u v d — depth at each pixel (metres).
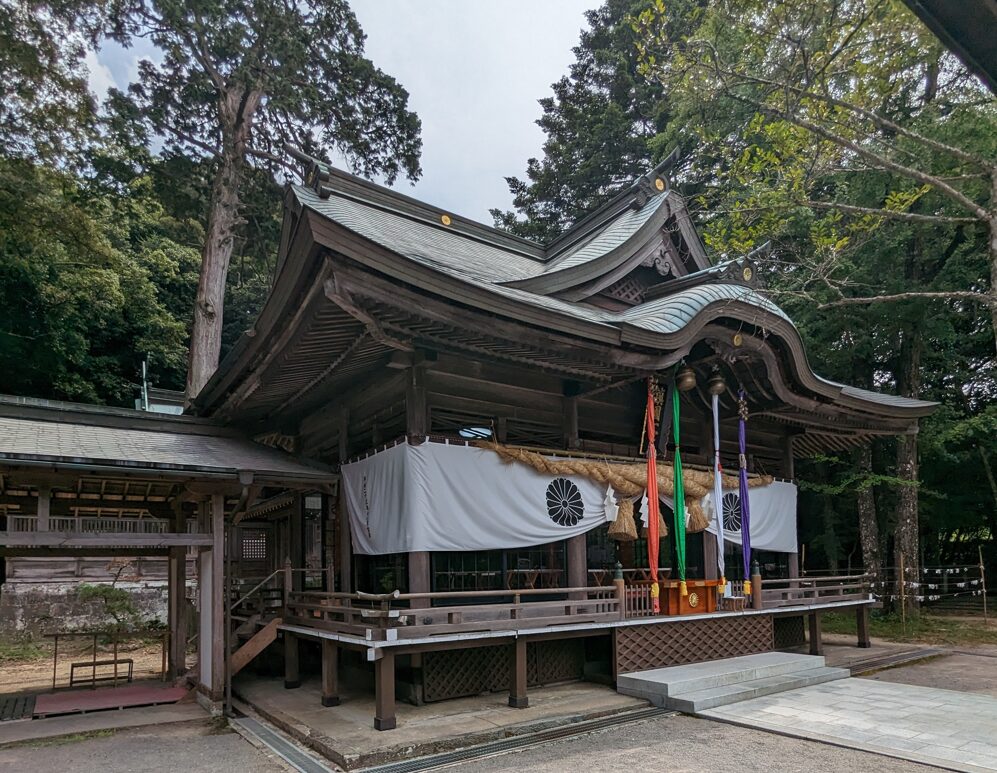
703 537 11.10
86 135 15.34
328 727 6.89
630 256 10.80
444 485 8.06
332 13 19.25
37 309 19.06
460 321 7.10
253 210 21.11
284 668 10.39
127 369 23.77
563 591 8.28
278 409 10.86
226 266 18.56
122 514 10.81
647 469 9.88
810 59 8.60
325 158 21.23
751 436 12.95
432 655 8.02
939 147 8.16
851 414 12.16
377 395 9.23
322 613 8.88
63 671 11.61
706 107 10.28
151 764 6.06
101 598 15.67
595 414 10.62
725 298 9.52
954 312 16.80
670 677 8.23
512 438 9.52
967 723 6.80
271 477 8.80
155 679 10.41
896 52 8.88
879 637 14.17
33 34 13.92
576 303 10.27
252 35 18.41
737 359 10.72
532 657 8.90
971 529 21.47
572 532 9.15
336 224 5.97
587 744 6.35
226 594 8.49
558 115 27.36
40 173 15.19
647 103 24.31
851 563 20.67
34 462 6.94
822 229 10.13
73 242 16.28
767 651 10.52
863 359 17.52
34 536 7.12
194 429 10.64
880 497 18.17
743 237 9.52
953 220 8.70
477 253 12.08
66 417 9.36
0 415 8.84
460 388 8.84
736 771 5.46
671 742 6.36
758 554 12.94
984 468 18.05
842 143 8.33
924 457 17.67
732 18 8.86
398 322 7.10
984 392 18.55
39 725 7.55
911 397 16.47
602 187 25.73
